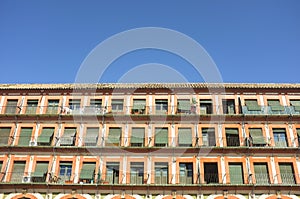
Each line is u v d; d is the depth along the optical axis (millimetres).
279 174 38812
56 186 38219
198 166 39375
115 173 39656
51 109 43656
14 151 40719
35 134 41938
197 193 37844
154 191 38062
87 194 38156
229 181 38594
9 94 44781
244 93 43812
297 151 39562
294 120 41656
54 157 40406
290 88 43781
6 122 42812
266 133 41188
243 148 39688
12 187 38344
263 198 37312
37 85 44688
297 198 37188
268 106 42500
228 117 41781
